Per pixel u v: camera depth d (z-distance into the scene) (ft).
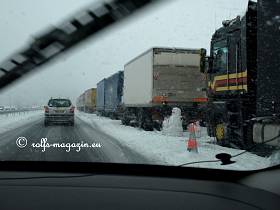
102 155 38.37
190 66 69.92
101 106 155.12
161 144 46.78
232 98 44.01
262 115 36.17
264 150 35.50
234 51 43.57
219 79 46.70
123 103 98.63
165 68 69.36
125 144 48.83
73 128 80.23
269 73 35.37
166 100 68.95
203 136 56.29
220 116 46.34
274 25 34.58
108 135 62.75
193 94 69.72
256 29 40.34
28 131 70.74
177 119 62.59
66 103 87.10
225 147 43.57
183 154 37.65
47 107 86.12
